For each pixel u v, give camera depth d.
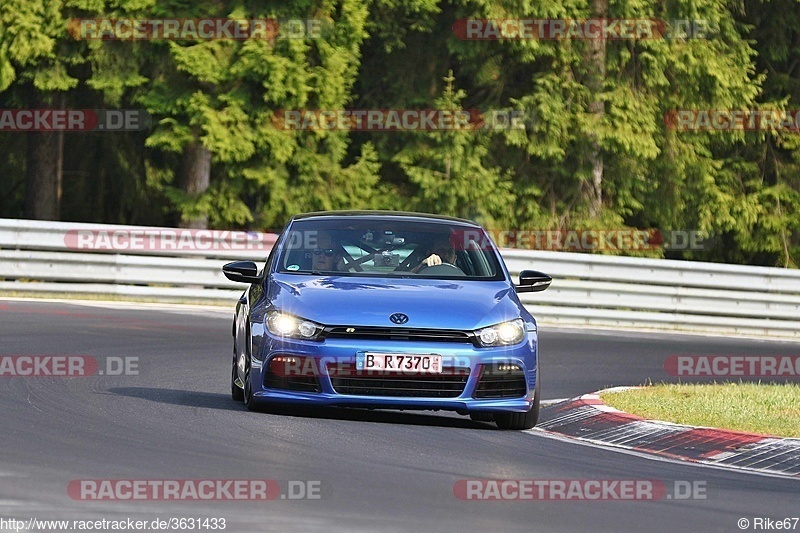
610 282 57.19
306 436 24.08
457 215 77.31
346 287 27.05
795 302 58.97
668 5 79.62
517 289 29.27
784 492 21.69
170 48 67.19
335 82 69.44
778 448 25.53
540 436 26.59
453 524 17.64
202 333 43.38
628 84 78.94
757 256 90.12
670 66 79.31
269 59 66.44
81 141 81.44
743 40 82.75
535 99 77.06
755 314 58.38
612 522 18.36
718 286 58.34
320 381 25.52
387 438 24.47
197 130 68.38
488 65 79.94
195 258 54.31
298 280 27.59
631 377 39.06
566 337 49.66
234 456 21.75
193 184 71.44
